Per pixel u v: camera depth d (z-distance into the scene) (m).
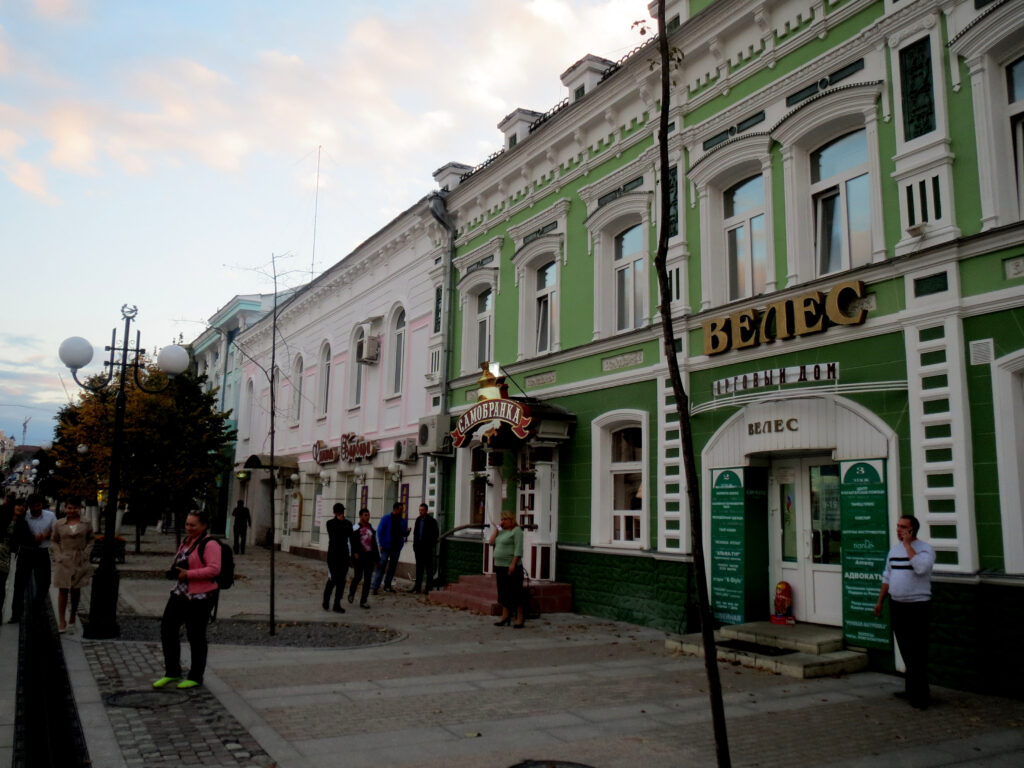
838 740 6.52
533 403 15.25
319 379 29.42
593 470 14.51
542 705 7.52
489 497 17.30
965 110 9.16
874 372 9.77
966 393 8.75
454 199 20.25
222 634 11.40
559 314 16.12
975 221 8.95
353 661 9.55
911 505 9.21
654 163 13.93
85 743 5.88
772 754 6.12
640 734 6.59
